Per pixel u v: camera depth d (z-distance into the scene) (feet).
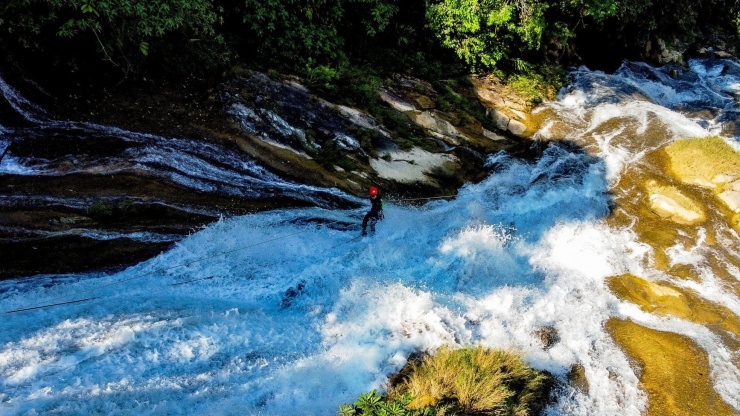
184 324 21.75
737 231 33.19
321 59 40.52
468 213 33.94
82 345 19.62
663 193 35.94
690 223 33.68
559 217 34.32
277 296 25.54
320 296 26.00
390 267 28.73
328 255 28.37
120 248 24.82
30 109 28.02
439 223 32.71
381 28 44.57
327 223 30.22
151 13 30.09
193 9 32.30
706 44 70.95
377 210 28.84
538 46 51.08
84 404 17.28
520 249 31.65
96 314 21.45
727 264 30.53
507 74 50.78
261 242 27.73
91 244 24.31
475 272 29.14
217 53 35.70
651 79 60.13
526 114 45.91
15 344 19.10
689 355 24.18
